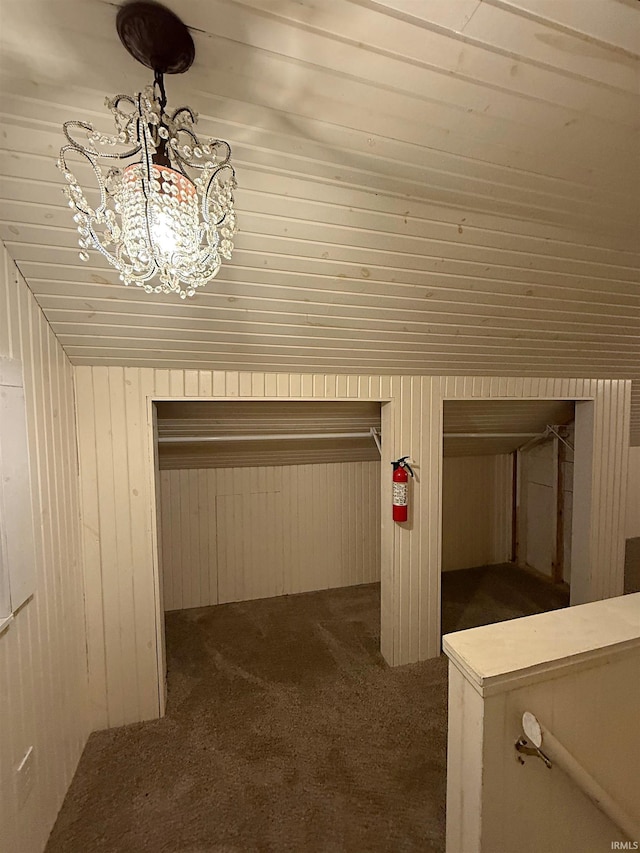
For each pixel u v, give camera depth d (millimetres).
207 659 2188
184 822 1304
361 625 2525
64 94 767
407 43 707
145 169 674
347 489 3031
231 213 844
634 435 3615
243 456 2646
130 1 616
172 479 2664
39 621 1251
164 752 1582
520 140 932
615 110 866
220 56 709
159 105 712
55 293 1249
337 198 1060
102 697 1702
